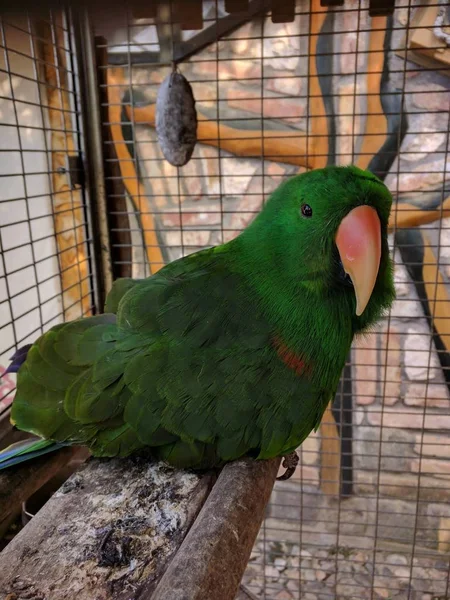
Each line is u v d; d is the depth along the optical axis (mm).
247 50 396
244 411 205
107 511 191
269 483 208
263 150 384
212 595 141
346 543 495
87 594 155
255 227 228
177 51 397
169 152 337
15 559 168
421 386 447
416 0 361
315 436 479
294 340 209
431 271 419
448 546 478
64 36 361
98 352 229
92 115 382
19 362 271
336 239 193
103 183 398
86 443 219
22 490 214
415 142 396
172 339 214
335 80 394
